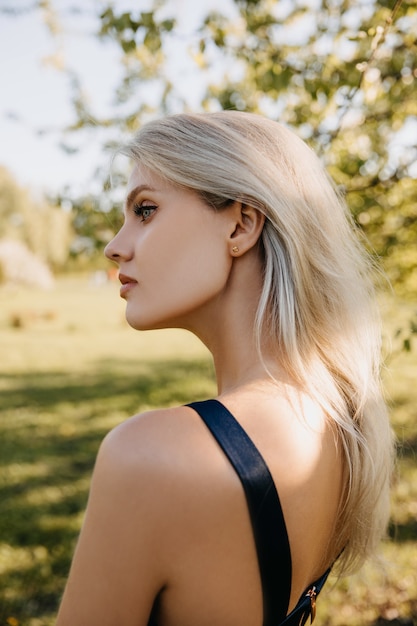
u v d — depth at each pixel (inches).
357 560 43.9
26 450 259.4
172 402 357.4
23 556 160.6
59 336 746.2
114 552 29.4
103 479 30.0
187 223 37.1
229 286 38.4
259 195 36.8
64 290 1958.7
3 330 813.9
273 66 103.6
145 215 38.6
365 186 118.8
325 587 135.6
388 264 131.6
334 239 40.6
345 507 39.3
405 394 318.3
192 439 30.4
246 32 113.0
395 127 126.6
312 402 36.8
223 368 39.2
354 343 40.4
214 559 29.6
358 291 42.3
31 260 1924.2
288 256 37.5
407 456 216.2
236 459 30.5
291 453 32.8
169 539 29.1
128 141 38.9
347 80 90.9
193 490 29.3
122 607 29.6
